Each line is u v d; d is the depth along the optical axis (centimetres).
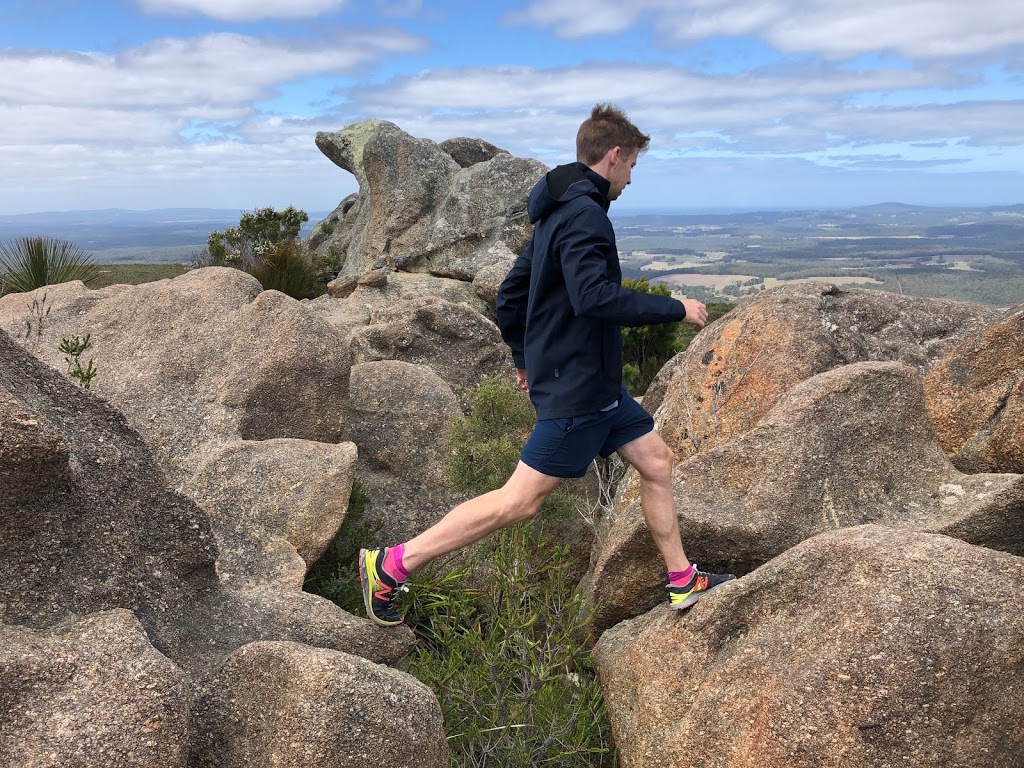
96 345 593
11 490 291
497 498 344
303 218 2092
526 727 359
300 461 459
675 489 443
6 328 608
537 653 401
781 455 434
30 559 302
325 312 1070
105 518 324
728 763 298
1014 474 429
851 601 297
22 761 227
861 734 267
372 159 1494
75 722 237
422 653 395
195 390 537
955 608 277
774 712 284
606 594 436
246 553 419
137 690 249
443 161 1506
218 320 582
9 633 275
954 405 499
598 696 396
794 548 341
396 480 566
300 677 275
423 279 1339
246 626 353
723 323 627
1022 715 270
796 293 611
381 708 276
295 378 536
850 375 459
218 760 276
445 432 580
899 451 452
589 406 330
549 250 324
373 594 362
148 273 1962
